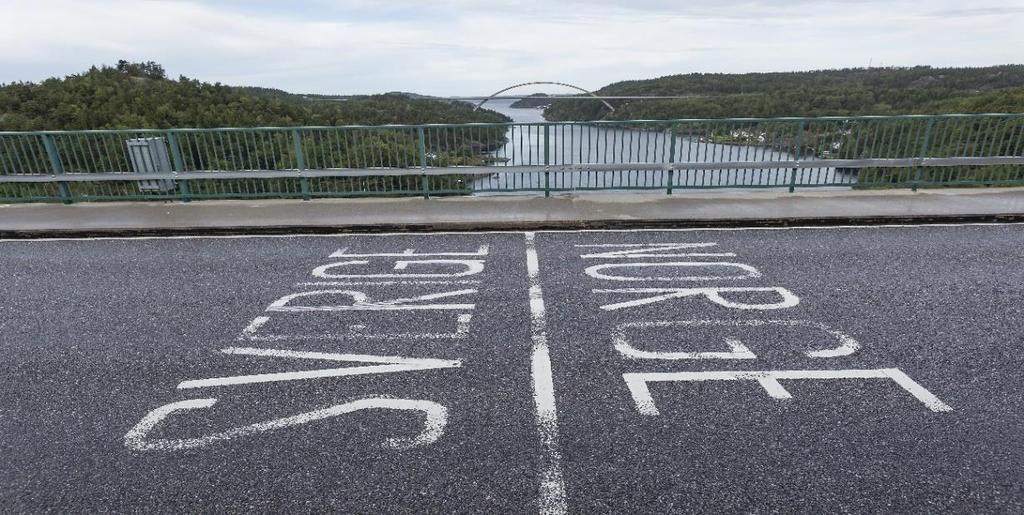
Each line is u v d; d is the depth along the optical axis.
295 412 3.27
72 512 2.54
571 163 8.75
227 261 6.21
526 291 5.16
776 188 8.96
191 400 3.42
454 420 3.17
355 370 3.76
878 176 9.00
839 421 3.09
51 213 8.21
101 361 3.94
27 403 3.42
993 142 8.45
